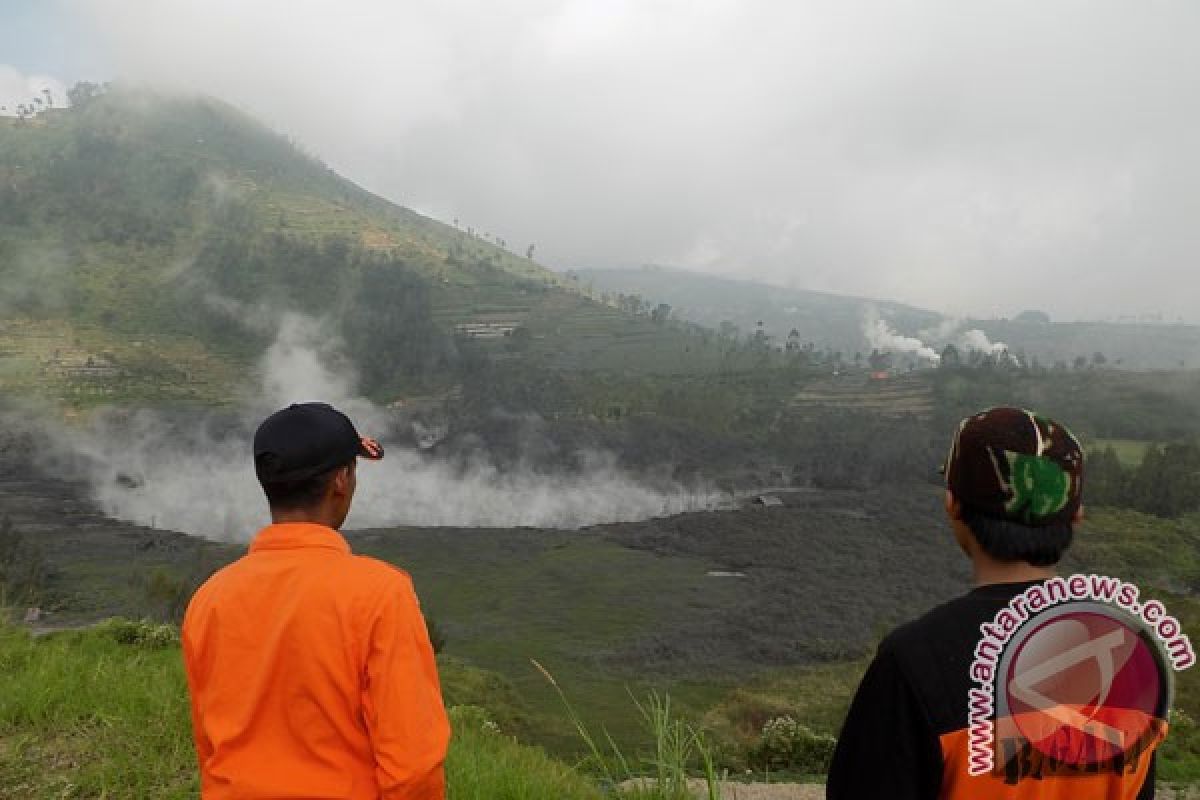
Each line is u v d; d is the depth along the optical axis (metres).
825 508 119.00
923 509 114.62
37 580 67.81
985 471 1.45
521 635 63.59
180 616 54.72
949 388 183.38
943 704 1.37
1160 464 112.19
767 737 24.80
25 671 6.33
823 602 76.12
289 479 2.01
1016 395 177.88
